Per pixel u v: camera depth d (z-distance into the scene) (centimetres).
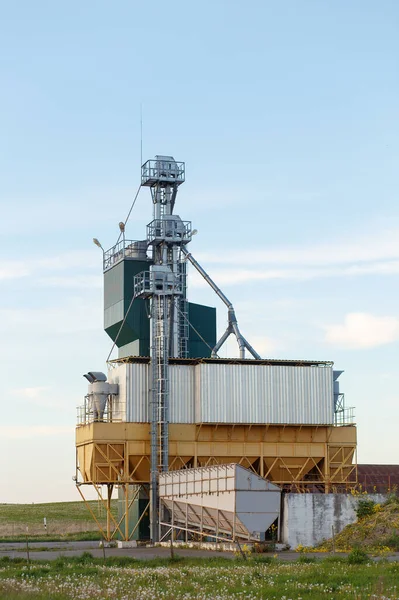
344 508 7406
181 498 8019
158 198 10344
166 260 10206
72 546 8500
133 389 9150
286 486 9525
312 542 7269
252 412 9312
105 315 10956
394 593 3712
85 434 9212
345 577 4391
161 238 10131
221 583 4250
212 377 9269
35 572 5022
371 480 9925
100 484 9081
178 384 9319
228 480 7019
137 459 9062
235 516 6881
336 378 9906
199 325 10969
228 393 9288
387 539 6894
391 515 7256
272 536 7425
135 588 4047
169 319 9894
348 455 9619
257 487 6950
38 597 3675
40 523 12612
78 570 5125
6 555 6912
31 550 7744
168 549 7612
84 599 3672
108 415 9256
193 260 10775
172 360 9419
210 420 9181
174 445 9188
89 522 12812
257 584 4194
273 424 9344
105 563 5656
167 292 9269
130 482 8994
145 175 10312
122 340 10650
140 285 10375
